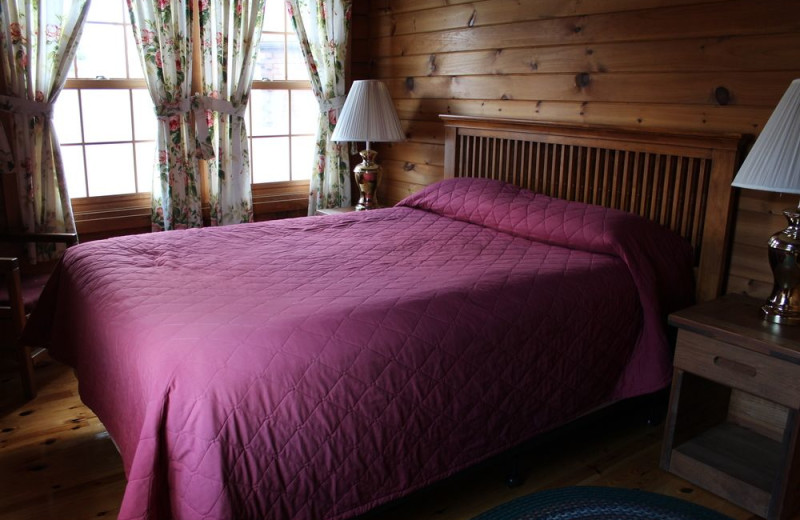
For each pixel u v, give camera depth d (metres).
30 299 2.73
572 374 2.16
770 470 2.16
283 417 1.57
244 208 3.89
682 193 2.66
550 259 2.45
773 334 1.99
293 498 1.59
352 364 1.70
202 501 1.46
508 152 3.34
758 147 1.99
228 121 3.74
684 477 2.23
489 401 1.95
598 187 2.97
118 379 1.78
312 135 4.34
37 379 2.93
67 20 3.13
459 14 3.58
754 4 2.34
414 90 4.00
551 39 3.10
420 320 1.88
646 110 2.75
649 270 2.39
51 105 3.17
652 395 2.53
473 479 2.22
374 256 2.51
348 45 4.14
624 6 2.77
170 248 2.54
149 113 3.67
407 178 4.19
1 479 2.18
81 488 2.15
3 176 3.17
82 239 3.51
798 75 2.24
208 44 3.57
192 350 1.60
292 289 2.07
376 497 1.74
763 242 2.42
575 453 2.39
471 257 2.50
